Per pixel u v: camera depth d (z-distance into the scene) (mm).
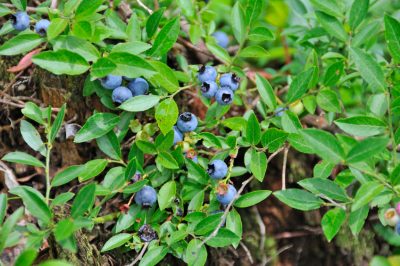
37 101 452
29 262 346
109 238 434
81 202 365
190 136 423
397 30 390
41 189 455
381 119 407
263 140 407
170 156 414
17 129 457
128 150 456
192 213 407
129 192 401
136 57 389
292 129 420
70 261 416
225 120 433
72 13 409
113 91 412
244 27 444
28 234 369
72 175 398
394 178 371
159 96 411
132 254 438
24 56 449
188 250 394
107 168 456
